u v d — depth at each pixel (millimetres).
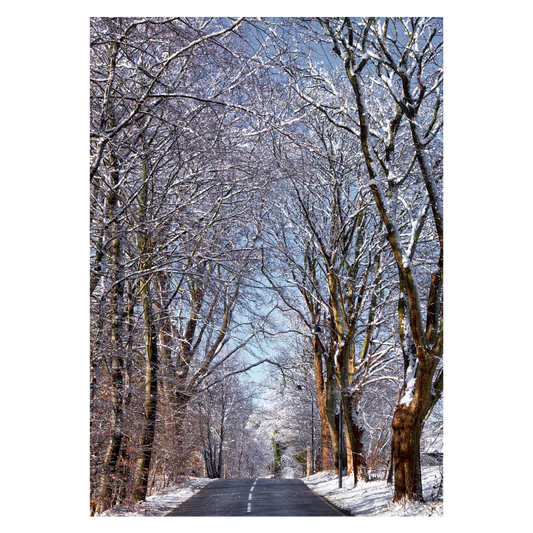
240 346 25844
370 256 24672
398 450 14641
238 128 19000
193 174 17969
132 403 17625
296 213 27906
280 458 68250
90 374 13133
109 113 13430
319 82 23875
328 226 27625
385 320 25766
